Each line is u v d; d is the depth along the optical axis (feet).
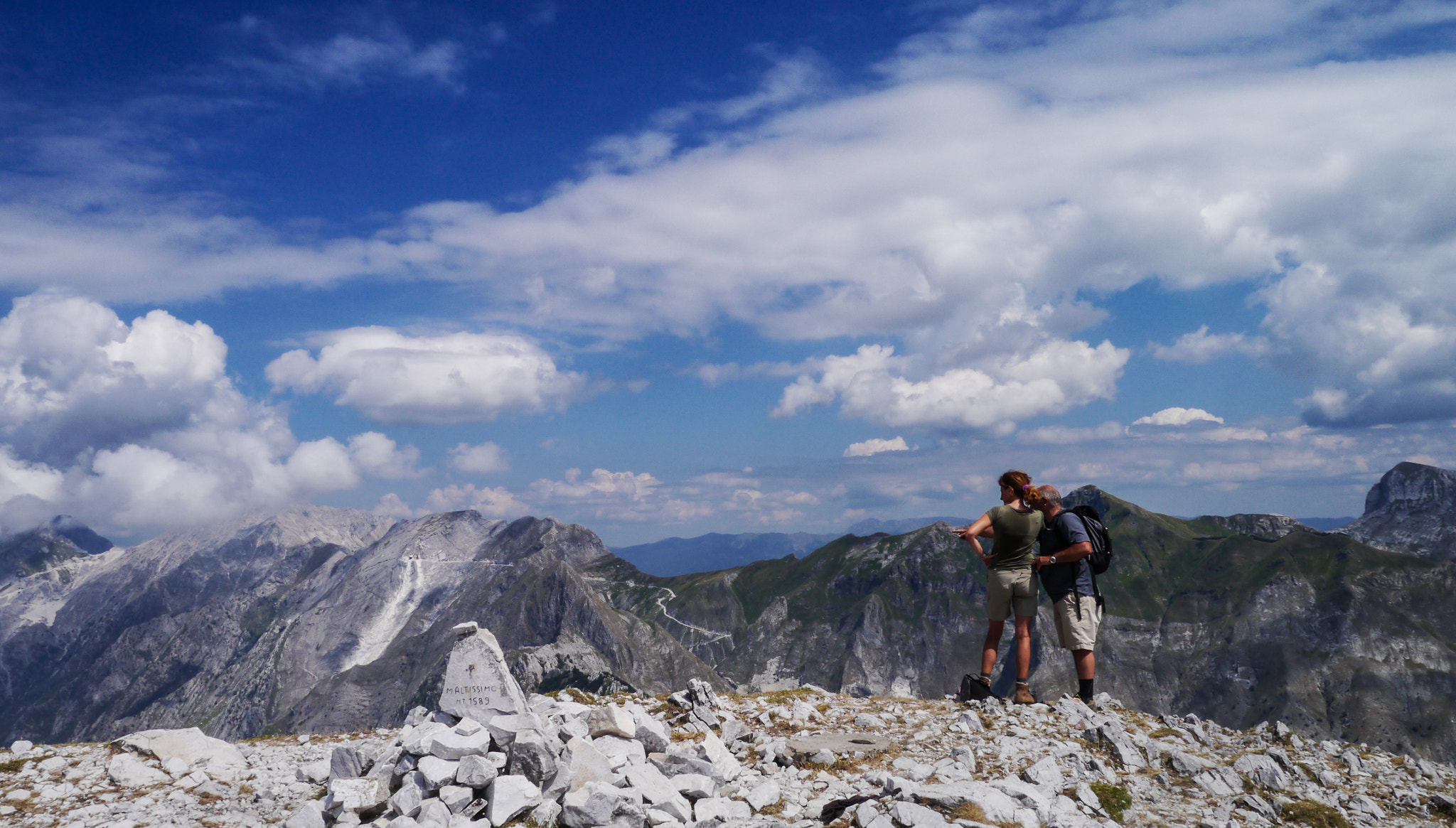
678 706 43.60
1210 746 43.19
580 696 44.29
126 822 31.50
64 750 40.45
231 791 35.83
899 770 36.19
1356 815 35.37
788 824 29.53
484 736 31.12
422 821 27.68
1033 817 29.60
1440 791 39.37
